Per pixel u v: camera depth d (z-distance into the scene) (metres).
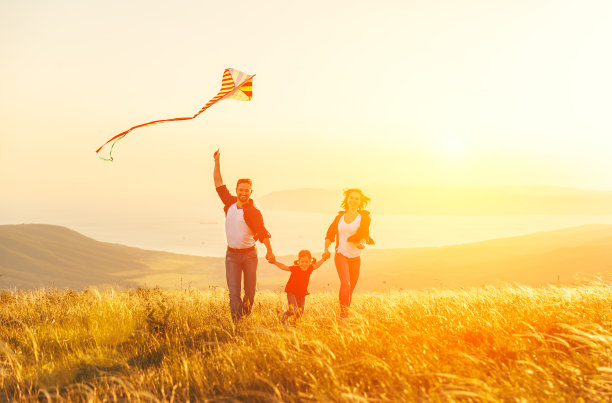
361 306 6.86
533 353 3.59
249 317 6.17
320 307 7.30
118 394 3.66
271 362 3.91
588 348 3.73
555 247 157.50
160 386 3.72
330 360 3.58
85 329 6.16
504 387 2.94
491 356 3.75
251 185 6.48
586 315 4.62
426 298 7.23
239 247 6.48
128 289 10.76
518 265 131.62
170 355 4.64
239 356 4.11
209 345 4.73
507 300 6.00
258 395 3.24
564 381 3.09
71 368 4.45
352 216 6.80
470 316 4.88
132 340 5.70
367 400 2.77
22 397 3.58
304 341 4.20
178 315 6.77
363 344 4.09
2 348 4.78
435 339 4.07
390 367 3.39
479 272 132.88
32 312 7.62
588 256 120.88
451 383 2.94
